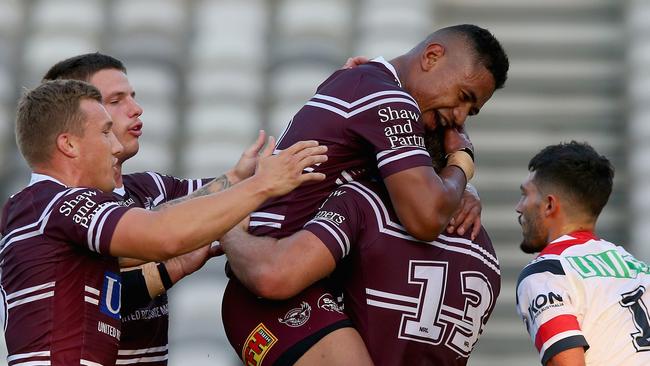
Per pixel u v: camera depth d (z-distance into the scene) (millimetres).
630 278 12914
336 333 11906
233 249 12148
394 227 12164
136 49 26844
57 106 12180
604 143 26047
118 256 11547
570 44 27656
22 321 11617
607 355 12578
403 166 11898
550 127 26281
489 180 25062
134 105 14469
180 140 24953
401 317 12062
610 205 25078
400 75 12914
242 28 27703
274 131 25047
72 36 27172
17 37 27094
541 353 12602
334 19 27578
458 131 13180
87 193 11766
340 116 12328
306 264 11711
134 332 13672
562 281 12781
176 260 13695
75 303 11680
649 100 26375
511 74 27047
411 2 28000
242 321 12344
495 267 12875
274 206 12453
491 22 27938
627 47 27656
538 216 13703
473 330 12539
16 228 11906
